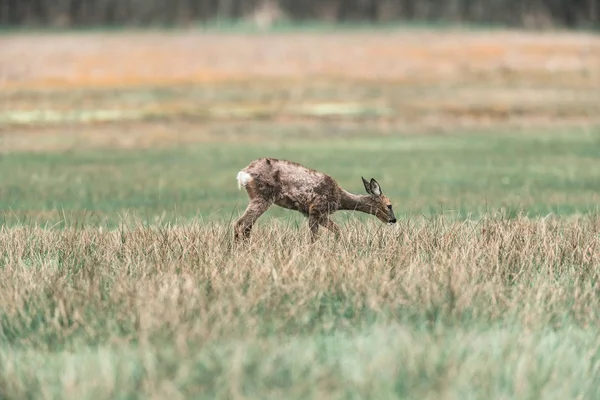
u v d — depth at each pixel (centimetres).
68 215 6041
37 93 16275
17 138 12106
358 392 2423
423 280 3400
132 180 8481
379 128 13575
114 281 3450
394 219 4709
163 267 3703
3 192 7588
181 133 12938
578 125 13812
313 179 4531
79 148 11381
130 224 5122
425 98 16350
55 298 3216
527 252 3991
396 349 2716
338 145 11819
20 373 2573
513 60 19950
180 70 18962
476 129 13475
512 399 2423
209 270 3547
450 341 2816
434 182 8256
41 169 9306
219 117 14425
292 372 2547
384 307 3125
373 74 18738
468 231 4431
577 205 6550
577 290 3388
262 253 3878
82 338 2903
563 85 17600
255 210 4444
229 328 2850
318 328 2969
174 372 2530
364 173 8981
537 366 2630
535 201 6806
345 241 4197
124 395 2400
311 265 3666
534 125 13838
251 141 12269
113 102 15725
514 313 3128
